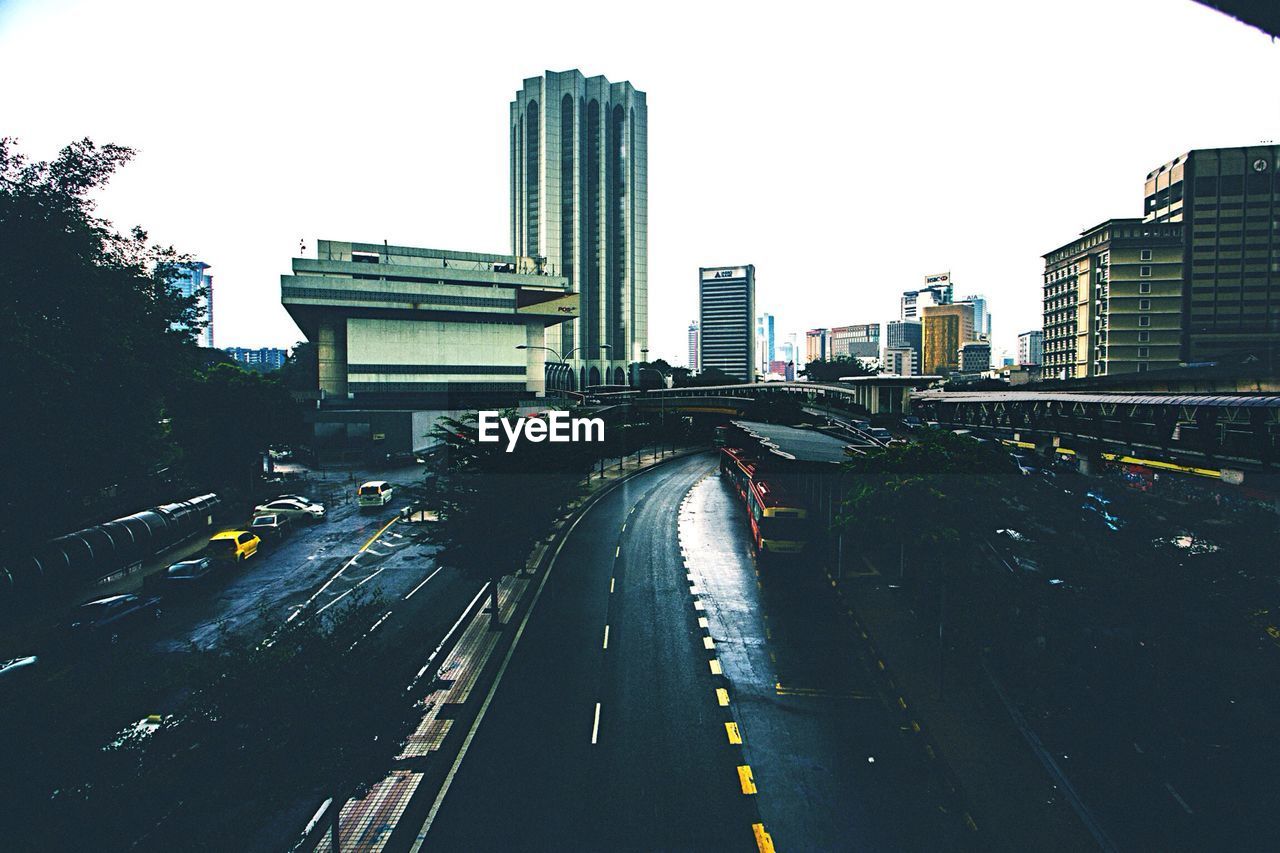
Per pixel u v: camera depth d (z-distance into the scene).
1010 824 14.06
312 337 124.50
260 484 57.25
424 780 16.12
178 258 32.91
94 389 27.03
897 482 24.38
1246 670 14.59
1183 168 109.75
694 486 64.44
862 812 14.91
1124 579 16.16
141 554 34.66
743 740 17.92
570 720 18.97
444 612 27.61
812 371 164.75
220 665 12.02
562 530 44.19
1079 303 122.06
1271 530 16.64
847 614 27.55
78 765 9.30
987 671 20.47
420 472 68.12
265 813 10.78
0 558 27.12
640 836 14.11
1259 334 106.75
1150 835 13.11
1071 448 35.81
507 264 126.50
